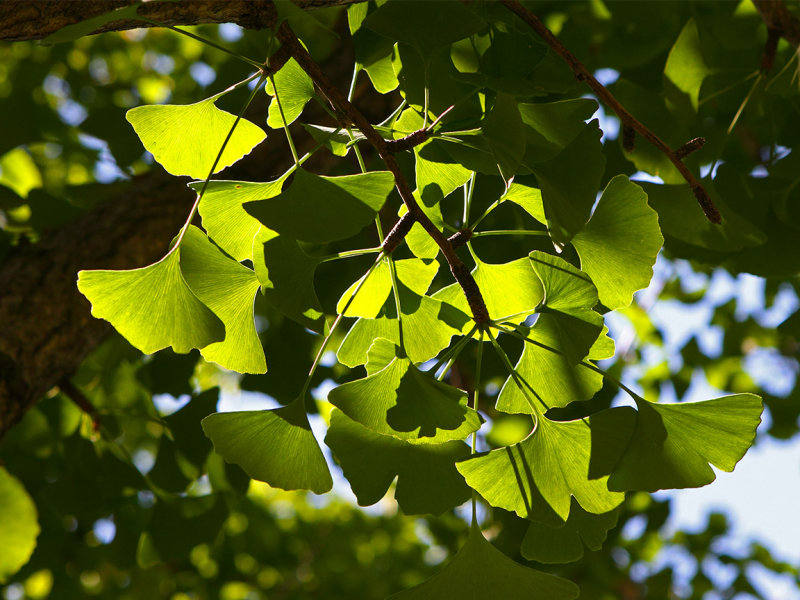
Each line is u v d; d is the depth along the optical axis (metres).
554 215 0.65
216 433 0.65
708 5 0.97
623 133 0.76
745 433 0.66
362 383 0.65
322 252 0.71
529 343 0.68
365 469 0.66
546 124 0.68
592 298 0.65
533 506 0.65
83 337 0.94
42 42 0.63
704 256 0.85
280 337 1.19
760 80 0.84
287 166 1.07
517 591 0.65
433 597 0.66
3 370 0.89
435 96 0.69
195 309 0.67
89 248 0.97
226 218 0.67
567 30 0.95
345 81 1.12
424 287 0.69
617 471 0.65
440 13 0.65
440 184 0.69
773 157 0.83
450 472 0.67
